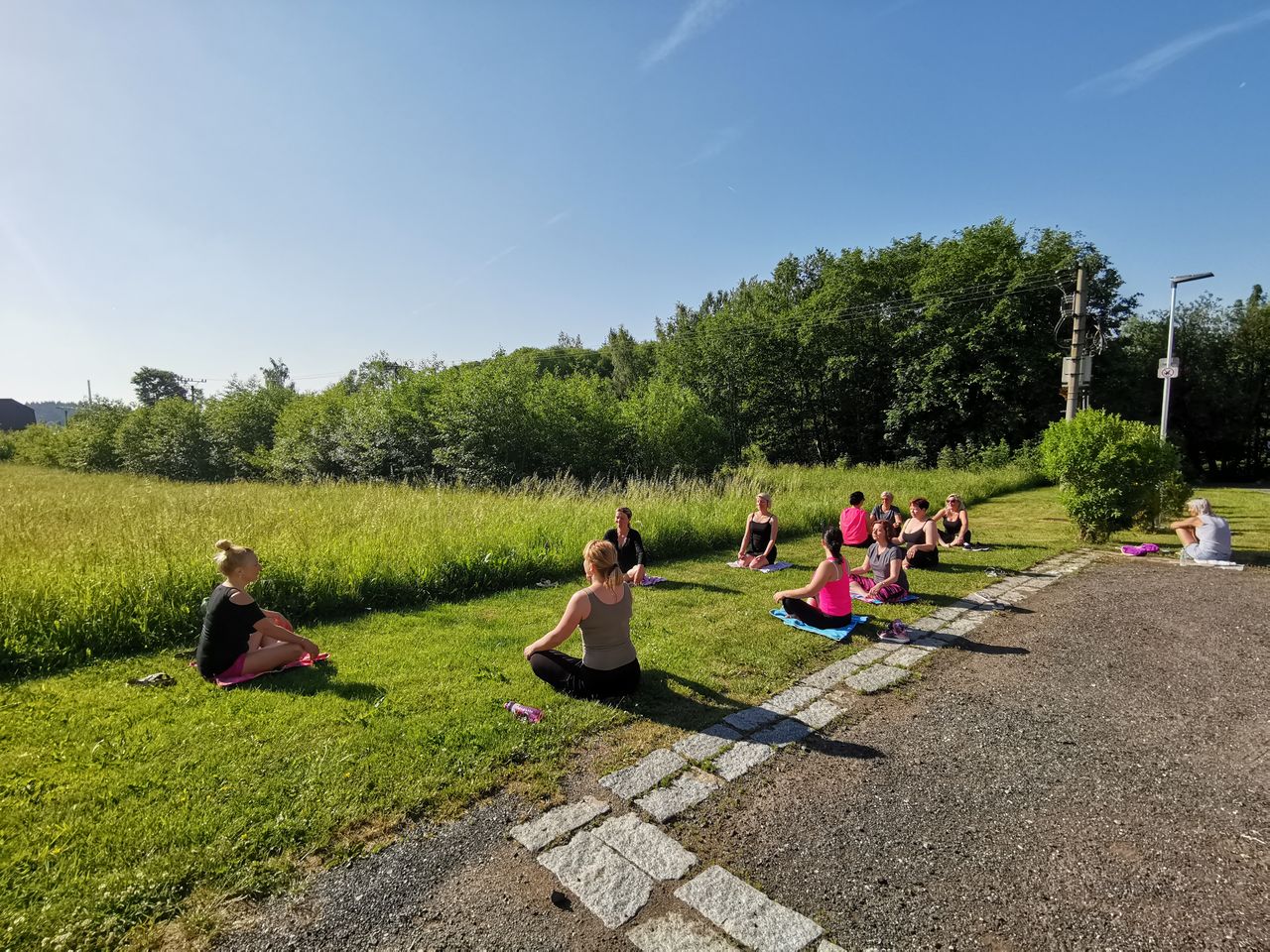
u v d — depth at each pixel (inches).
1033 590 286.2
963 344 1028.5
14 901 96.2
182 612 223.0
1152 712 167.5
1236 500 666.2
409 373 802.8
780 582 305.7
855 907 99.2
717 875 106.2
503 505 425.7
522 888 103.0
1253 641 219.1
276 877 104.1
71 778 130.1
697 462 810.8
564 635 167.6
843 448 1255.5
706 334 1330.0
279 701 167.5
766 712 166.6
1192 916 97.0
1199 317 1359.5
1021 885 104.2
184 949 90.0
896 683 186.1
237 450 1080.2
